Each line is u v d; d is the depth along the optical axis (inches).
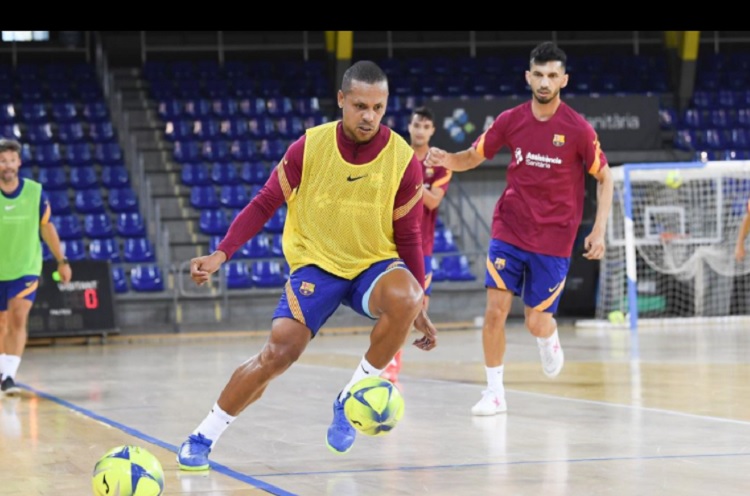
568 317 908.0
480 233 1012.5
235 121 1072.2
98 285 802.8
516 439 248.2
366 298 215.0
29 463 227.8
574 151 311.0
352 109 203.0
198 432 213.0
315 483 194.9
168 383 432.8
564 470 203.9
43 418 315.3
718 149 1075.3
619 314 819.4
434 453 229.8
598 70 1167.6
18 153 391.2
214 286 904.3
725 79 1175.6
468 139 994.1
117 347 743.7
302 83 1144.8
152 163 1026.7
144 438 264.1
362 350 629.6
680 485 186.2
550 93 305.7
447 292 920.3
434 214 396.8
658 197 855.1
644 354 521.7
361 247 216.8
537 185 313.3
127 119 1039.6
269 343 211.6
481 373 448.8
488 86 1141.1
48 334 783.7
